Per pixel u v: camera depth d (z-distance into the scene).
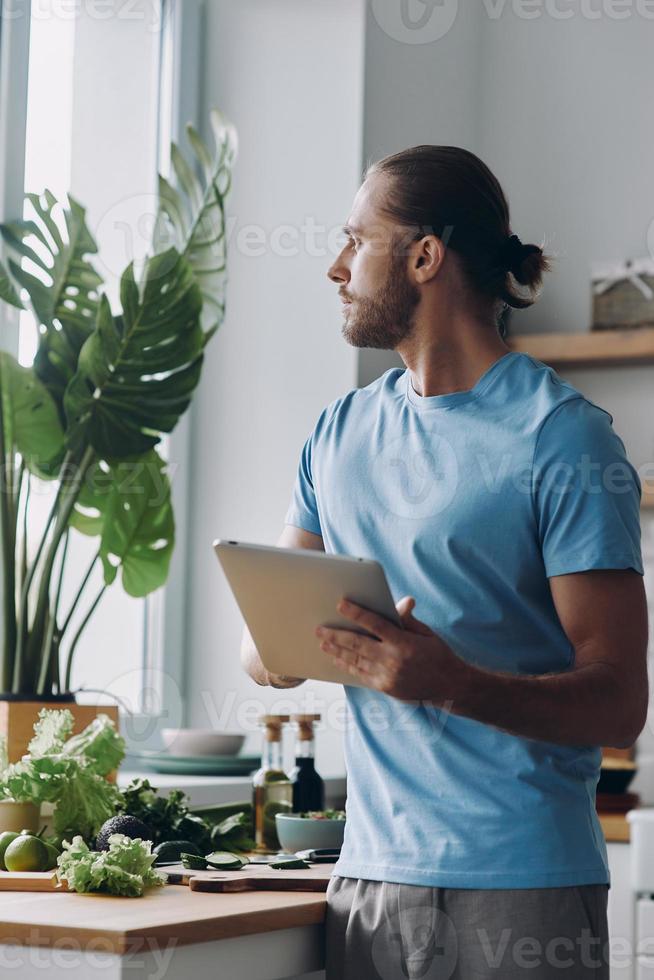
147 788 1.90
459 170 1.49
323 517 1.58
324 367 2.89
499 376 1.47
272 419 2.94
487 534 1.39
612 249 3.48
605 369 3.46
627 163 3.50
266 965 1.40
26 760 1.74
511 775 1.35
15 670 2.13
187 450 3.01
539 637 1.40
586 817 1.38
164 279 2.30
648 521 3.33
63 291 2.35
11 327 2.50
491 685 1.25
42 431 2.25
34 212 2.42
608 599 1.34
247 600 1.34
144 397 2.31
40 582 2.17
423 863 1.37
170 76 3.01
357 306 1.52
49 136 2.65
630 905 2.73
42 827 1.80
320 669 1.37
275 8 3.01
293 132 2.98
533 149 3.60
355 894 1.44
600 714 1.29
